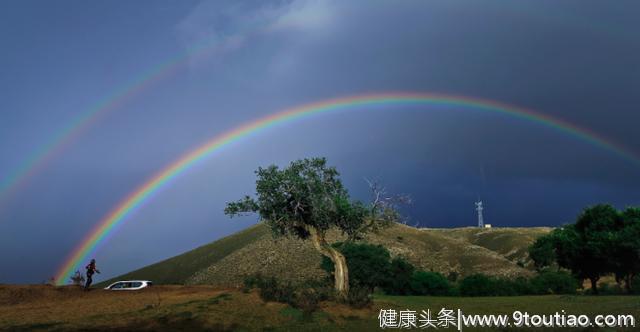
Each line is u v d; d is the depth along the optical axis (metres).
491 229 185.00
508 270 100.12
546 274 63.81
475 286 58.94
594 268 60.91
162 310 27.53
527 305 34.88
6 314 27.11
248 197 35.78
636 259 54.44
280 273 89.38
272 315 27.53
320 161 35.84
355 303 31.12
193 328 23.91
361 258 60.16
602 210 60.09
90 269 39.09
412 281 60.66
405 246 110.50
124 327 23.50
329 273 60.62
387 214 35.84
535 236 155.75
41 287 37.66
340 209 35.53
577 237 60.25
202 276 104.94
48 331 22.47
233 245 126.12
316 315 28.06
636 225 53.34
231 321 25.67
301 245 105.50
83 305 30.20
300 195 34.78
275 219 35.62
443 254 111.94
